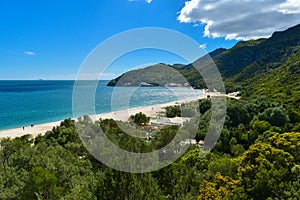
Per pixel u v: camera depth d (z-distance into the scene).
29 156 18.41
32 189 13.95
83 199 12.69
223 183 16.45
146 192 11.13
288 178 14.95
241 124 38.00
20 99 143.50
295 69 84.75
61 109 104.81
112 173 11.33
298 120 41.00
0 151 20.02
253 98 57.78
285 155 16.12
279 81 79.25
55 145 26.83
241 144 33.31
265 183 14.51
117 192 11.00
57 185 15.81
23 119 85.44
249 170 15.51
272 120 39.88
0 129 68.62
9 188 14.38
